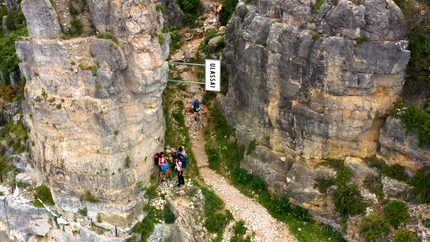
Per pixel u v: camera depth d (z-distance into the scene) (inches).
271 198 839.7
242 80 867.4
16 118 930.1
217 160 914.7
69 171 766.5
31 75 741.9
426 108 702.5
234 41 891.4
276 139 828.0
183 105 999.6
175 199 813.2
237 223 794.8
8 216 854.5
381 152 764.0
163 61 719.7
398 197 734.5
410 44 703.1
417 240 675.4
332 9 702.5
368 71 698.8
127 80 717.9
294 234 785.6
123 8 660.7
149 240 783.1
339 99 727.1
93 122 715.4
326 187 778.2
